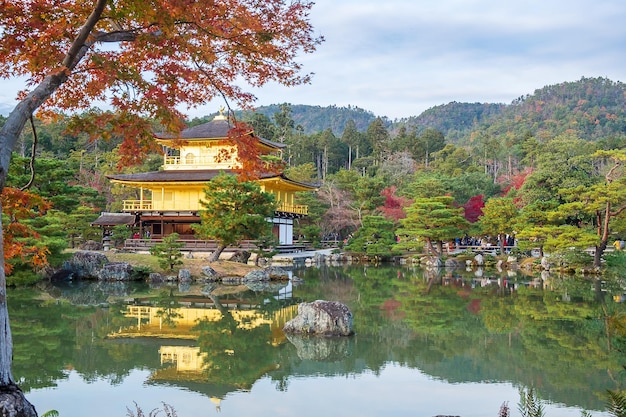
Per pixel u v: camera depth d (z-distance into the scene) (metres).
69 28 9.68
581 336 20.70
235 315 24.86
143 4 8.76
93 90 10.63
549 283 37.03
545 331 21.61
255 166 11.56
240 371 16.06
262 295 31.19
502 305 27.89
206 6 9.34
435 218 51.22
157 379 15.30
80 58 9.72
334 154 135.50
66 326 22.14
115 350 18.38
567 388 14.56
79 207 50.44
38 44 9.36
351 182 77.94
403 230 53.34
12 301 28.09
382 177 75.69
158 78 10.41
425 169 107.44
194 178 52.38
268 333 21.06
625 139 104.06
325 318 20.77
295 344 19.44
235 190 37.22
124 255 40.78
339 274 43.72
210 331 21.36
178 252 38.16
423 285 36.41
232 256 45.31
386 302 29.02
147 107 10.59
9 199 10.74
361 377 15.53
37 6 9.24
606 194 39.53
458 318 24.36
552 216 42.25
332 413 12.70
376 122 144.88
